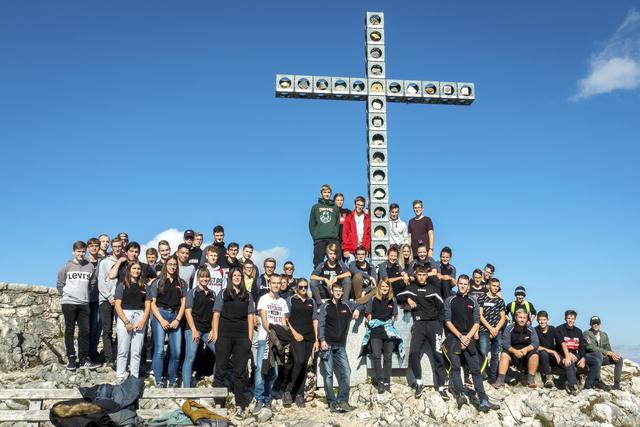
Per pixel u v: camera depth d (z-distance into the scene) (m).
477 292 12.09
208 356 11.41
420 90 14.70
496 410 10.98
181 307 10.58
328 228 12.96
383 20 14.95
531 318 12.41
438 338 11.16
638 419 11.39
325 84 14.33
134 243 10.67
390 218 13.99
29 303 13.48
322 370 10.73
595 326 12.38
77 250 11.65
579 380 12.50
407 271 12.18
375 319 11.16
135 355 10.31
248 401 10.53
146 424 9.11
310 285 11.91
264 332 10.42
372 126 14.33
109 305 11.66
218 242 12.18
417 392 10.98
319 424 9.70
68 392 9.77
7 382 10.87
